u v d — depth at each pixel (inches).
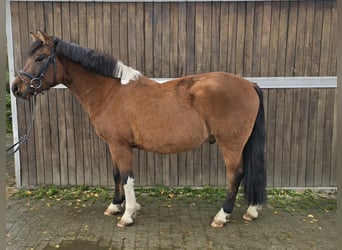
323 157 140.8
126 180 105.6
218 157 140.1
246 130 102.7
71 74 106.4
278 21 131.6
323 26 132.4
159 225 108.1
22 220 111.3
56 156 140.1
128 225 106.7
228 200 107.5
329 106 137.6
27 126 137.6
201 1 129.3
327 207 124.1
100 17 130.5
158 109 102.0
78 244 95.4
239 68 134.3
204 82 102.1
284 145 139.7
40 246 94.2
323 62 134.8
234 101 100.8
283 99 136.6
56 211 119.0
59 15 130.1
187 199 131.1
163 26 131.3
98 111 106.2
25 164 140.1
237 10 130.5
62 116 137.3
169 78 134.6
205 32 131.9
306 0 130.3
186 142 103.2
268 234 102.3
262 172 106.7
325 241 98.2
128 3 129.6
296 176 141.9
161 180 141.3
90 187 141.4
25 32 131.0
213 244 95.7
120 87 105.4
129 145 106.2
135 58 133.4
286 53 133.8
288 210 121.3
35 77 99.9
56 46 102.5
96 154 140.3
